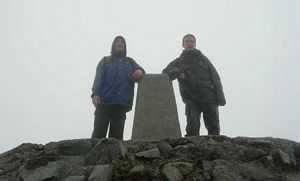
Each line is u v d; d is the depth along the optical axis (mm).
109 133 4027
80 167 3164
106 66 4086
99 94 3963
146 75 4414
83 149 3418
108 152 3219
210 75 4434
